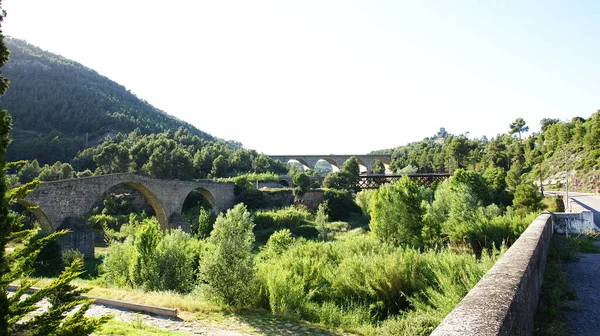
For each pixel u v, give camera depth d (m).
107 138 124.56
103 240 56.00
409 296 17.30
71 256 35.47
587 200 51.72
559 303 9.76
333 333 13.66
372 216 34.44
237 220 18.75
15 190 5.37
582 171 73.69
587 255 16.44
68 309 5.64
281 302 16.72
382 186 34.44
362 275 19.64
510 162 104.75
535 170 90.88
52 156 104.12
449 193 42.16
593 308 9.36
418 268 18.45
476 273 14.11
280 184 94.06
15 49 183.50
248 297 17.22
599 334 7.72
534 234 13.00
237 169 104.50
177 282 22.69
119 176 50.12
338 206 68.31
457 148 101.31
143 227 23.77
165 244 24.30
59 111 143.62
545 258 14.56
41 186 40.38
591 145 77.00
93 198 46.31
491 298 5.27
